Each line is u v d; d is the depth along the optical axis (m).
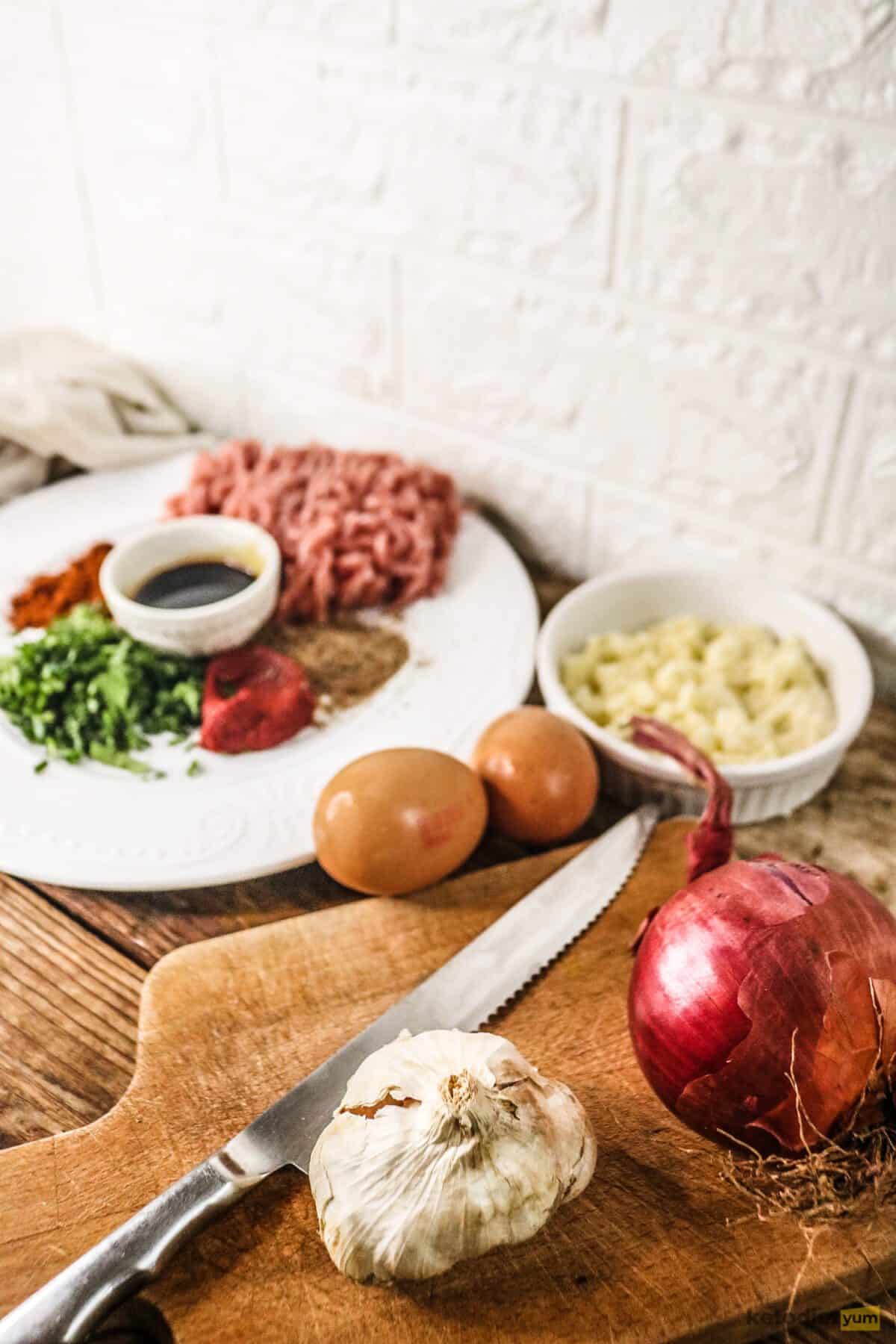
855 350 0.75
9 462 1.08
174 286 1.10
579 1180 0.52
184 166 1.01
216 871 0.70
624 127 0.77
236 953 0.66
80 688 0.81
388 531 0.91
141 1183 0.55
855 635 0.86
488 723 0.82
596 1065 0.60
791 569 0.87
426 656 0.88
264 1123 0.55
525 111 0.81
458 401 0.97
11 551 0.98
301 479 0.94
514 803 0.70
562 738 0.71
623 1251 0.52
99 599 0.93
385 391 1.02
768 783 0.73
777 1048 0.50
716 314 0.80
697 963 0.52
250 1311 0.50
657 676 0.81
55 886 0.72
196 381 1.15
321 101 0.90
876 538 0.81
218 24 0.92
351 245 0.95
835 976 0.50
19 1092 0.60
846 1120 0.50
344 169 0.92
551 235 0.84
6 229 1.20
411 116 0.86
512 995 0.63
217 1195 0.52
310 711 0.82
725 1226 0.53
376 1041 0.59
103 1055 0.62
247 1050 0.61
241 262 1.03
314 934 0.67
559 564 1.00
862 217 0.71
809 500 0.83
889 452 0.77
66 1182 0.55
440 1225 0.48
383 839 0.65
